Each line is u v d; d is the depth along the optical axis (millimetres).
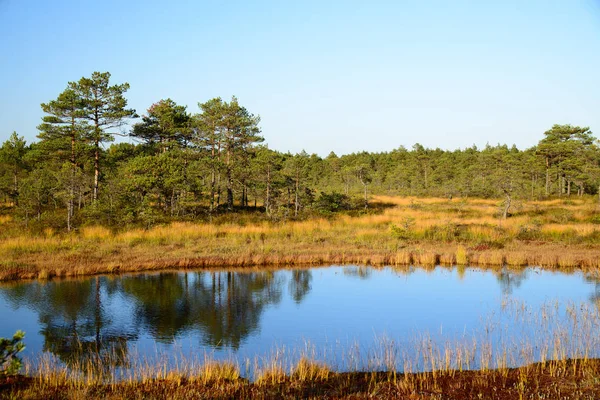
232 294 16078
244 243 24797
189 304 14781
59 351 10602
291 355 10188
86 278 18219
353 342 11148
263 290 16656
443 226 28812
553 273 19219
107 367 9445
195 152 38656
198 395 7602
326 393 7852
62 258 20266
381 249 23609
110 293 16016
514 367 9102
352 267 20812
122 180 32812
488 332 11719
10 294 15719
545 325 12133
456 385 8141
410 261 21750
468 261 21453
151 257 21062
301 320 13086
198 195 35375
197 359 9945
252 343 11188
